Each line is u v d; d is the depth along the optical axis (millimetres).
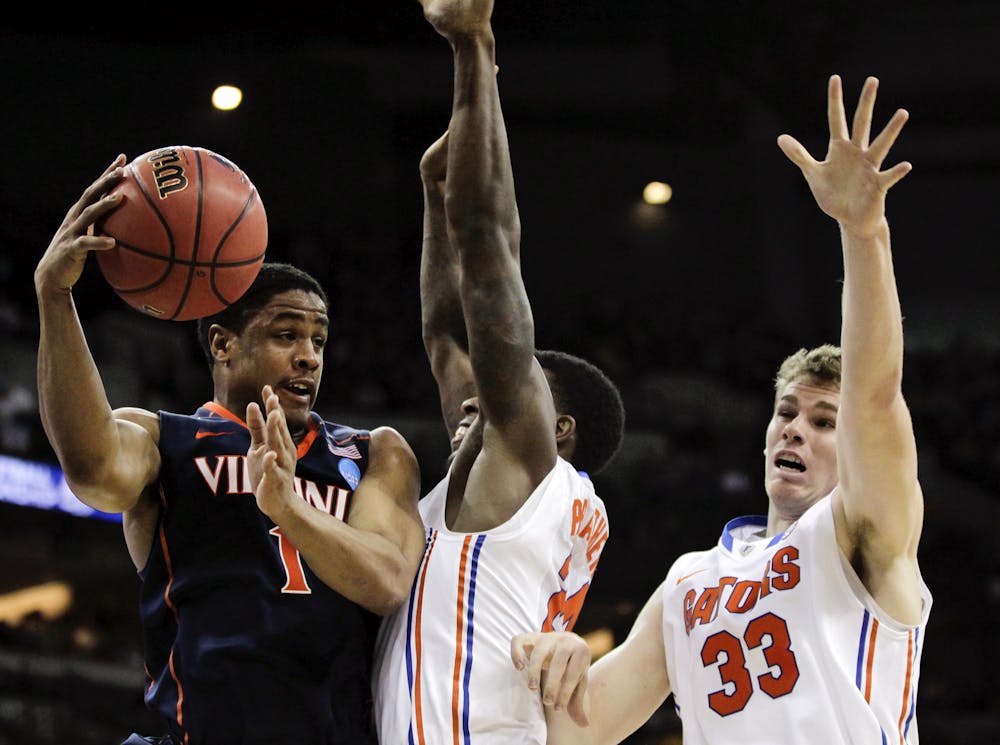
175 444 2986
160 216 2787
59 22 15641
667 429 17516
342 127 18906
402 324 18234
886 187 2771
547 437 3094
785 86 17406
